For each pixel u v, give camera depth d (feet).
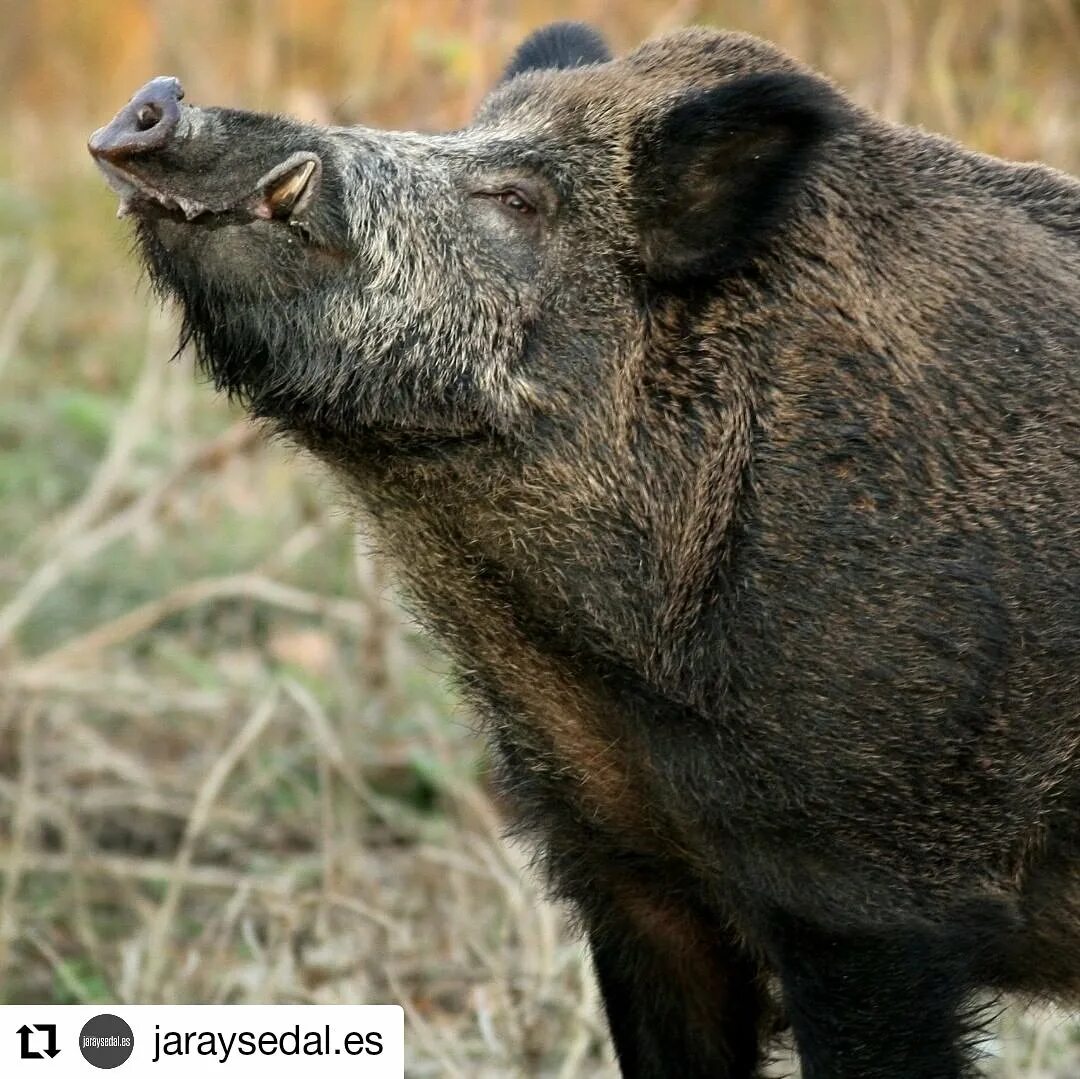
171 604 81.20
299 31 112.88
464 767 74.18
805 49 86.22
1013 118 83.25
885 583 43.52
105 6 152.25
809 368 44.60
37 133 140.56
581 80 48.39
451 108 87.40
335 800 74.18
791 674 43.73
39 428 100.58
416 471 46.32
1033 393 45.03
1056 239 47.39
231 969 61.46
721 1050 50.85
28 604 80.07
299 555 86.79
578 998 59.93
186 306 44.98
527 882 63.72
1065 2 86.48
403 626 71.97
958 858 44.60
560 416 45.78
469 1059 59.62
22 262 116.78
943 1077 45.68
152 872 68.08
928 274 45.55
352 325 45.24
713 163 45.52
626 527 45.52
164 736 79.82
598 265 46.06
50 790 73.46
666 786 45.68
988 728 43.93
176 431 95.30
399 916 67.15
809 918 45.29
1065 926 47.26
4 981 62.28
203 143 43.73
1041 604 44.09
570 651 46.29
